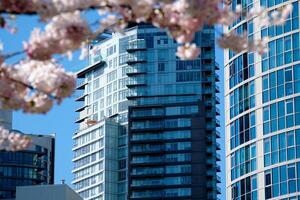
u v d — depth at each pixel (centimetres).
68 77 1781
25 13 1631
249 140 13275
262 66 13288
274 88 13075
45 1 1622
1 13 1631
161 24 1631
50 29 1669
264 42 1752
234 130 13625
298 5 13075
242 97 13525
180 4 1591
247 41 1731
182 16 1603
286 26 13075
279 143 12838
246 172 13238
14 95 1766
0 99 1766
